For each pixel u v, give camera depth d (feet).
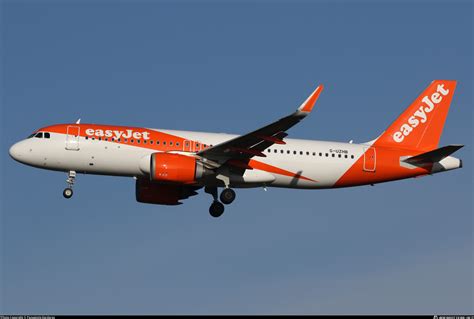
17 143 437.17
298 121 400.88
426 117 476.95
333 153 455.22
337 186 461.78
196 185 441.68
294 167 448.65
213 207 456.45
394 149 469.16
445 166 465.88
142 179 451.94
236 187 449.48
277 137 416.26
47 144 430.61
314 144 456.45
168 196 459.73
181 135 440.45
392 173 462.19
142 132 437.17
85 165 432.66
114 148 431.43
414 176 465.88
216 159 431.84
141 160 431.43
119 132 435.12
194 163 428.15
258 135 413.18
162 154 427.33
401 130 474.90
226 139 442.50
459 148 443.73
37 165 433.48
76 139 431.43
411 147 473.67
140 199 458.91
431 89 479.82
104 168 433.89
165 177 424.46
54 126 437.58
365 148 462.60
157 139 436.35
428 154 451.12
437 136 476.95
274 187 457.27
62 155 430.20
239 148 424.46
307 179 452.35
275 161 447.01
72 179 437.17
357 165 456.45
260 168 445.37
